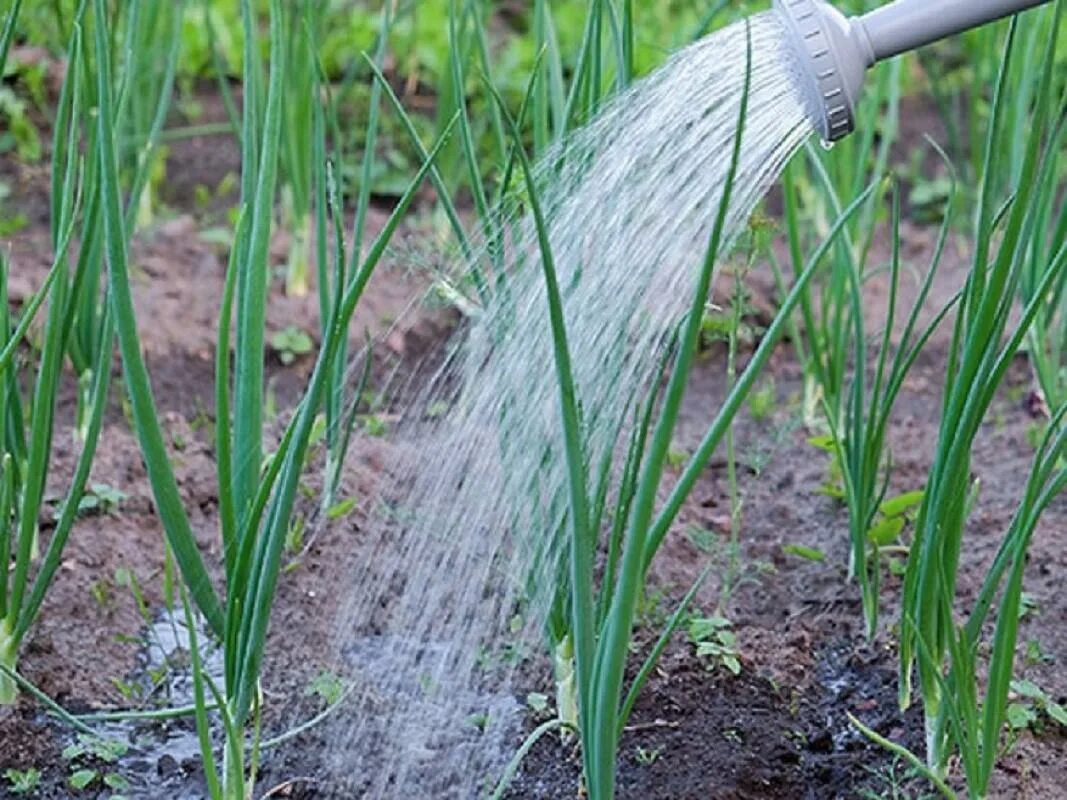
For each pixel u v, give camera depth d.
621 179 3.07
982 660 3.56
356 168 5.85
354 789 3.22
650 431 4.53
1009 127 5.07
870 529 3.92
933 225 5.84
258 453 3.05
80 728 3.23
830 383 4.16
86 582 3.82
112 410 4.61
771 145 2.95
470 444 3.49
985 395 2.91
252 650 2.91
